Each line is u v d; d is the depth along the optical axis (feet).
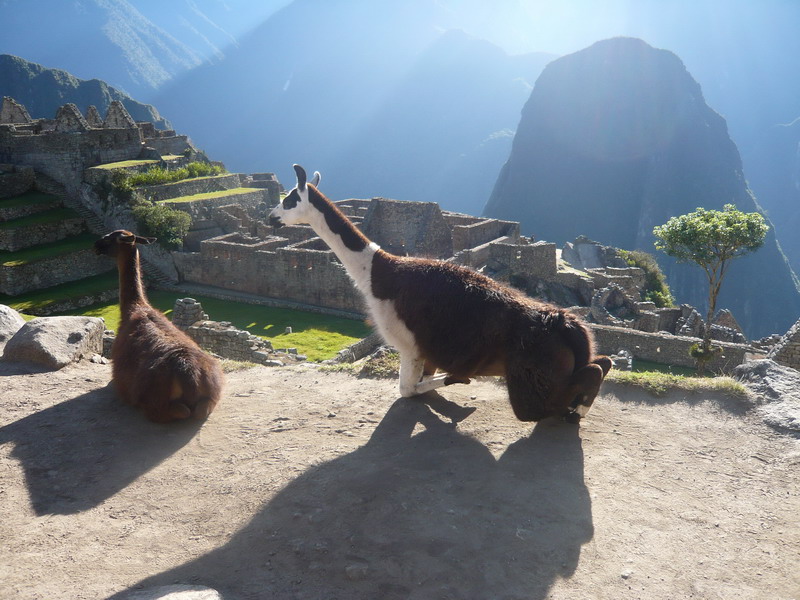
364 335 123.03
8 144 194.80
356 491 16.97
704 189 610.24
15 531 15.74
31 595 13.28
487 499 16.38
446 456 18.67
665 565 13.94
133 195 176.86
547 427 20.36
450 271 20.42
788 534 14.97
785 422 19.94
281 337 121.29
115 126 230.68
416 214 179.42
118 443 20.43
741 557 14.19
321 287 143.95
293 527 15.62
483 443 19.47
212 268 158.61
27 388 24.86
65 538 15.44
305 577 13.78
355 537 15.02
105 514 16.51
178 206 178.60
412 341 20.88
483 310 19.15
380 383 25.27
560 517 15.61
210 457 19.53
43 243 169.58
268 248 157.89
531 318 18.45
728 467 17.99
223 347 66.69
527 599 12.91
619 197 636.89
